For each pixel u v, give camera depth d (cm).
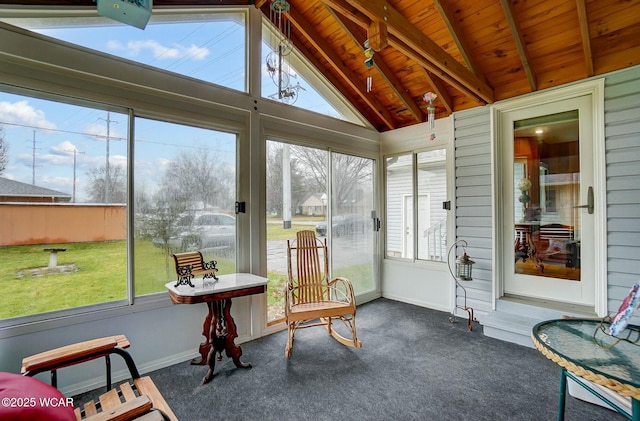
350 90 421
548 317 298
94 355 152
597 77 276
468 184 366
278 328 333
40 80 209
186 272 240
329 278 390
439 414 195
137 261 247
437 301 403
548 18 272
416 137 423
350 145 426
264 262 324
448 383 230
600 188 275
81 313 222
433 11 296
